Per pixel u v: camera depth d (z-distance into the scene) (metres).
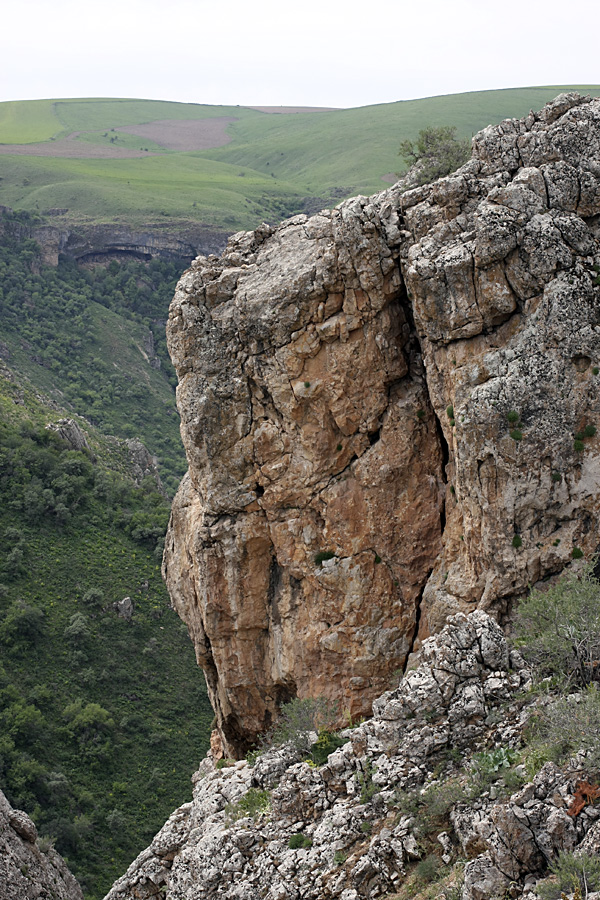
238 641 30.78
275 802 23.44
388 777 22.14
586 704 19.58
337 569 28.80
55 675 74.69
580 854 16.77
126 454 118.88
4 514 89.94
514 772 20.02
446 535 27.75
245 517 29.61
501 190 25.16
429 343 26.33
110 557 90.00
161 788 67.12
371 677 28.83
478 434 25.03
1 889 29.55
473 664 22.77
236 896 22.05
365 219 26.67
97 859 59.59
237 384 28.80
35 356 177.75
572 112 25.53
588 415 24.64
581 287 24.61
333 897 20.58
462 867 18.84
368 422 28.12
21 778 62.72
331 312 27.56
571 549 25.02
